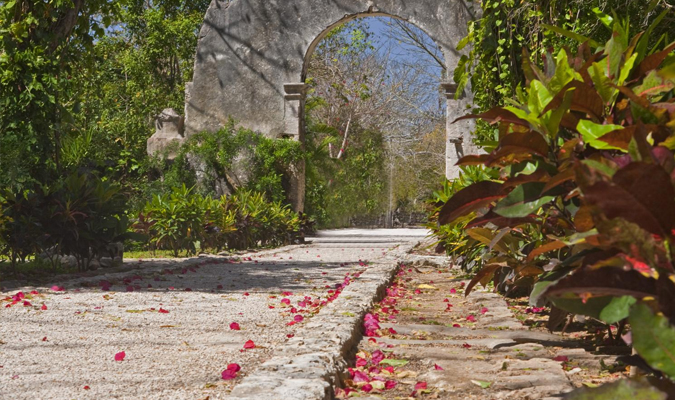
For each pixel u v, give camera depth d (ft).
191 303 18.89
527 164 9.16
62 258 29.30
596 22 22.97
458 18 51.85
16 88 27.71
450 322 16.12
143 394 8.77
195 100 57.98
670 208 5.40
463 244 23.66
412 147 135.64
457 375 10.23
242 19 57.52
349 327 12.94
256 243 52.03
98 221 26.58
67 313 16.48
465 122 50.21
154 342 12.75
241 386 8.33
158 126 58.75
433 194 26.43
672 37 20.57
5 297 19.08
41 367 10.48
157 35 73.61
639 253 5.50
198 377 9.80
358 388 9.70
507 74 32.01
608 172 6.12
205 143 56.65
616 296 6.27
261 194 55.42
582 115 9.38
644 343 4.98
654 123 7.82
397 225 137.39
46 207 25.44
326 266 33.09
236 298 20.13
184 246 40.55
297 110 56.29
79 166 37.63
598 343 12.57
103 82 74.43
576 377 10.24
